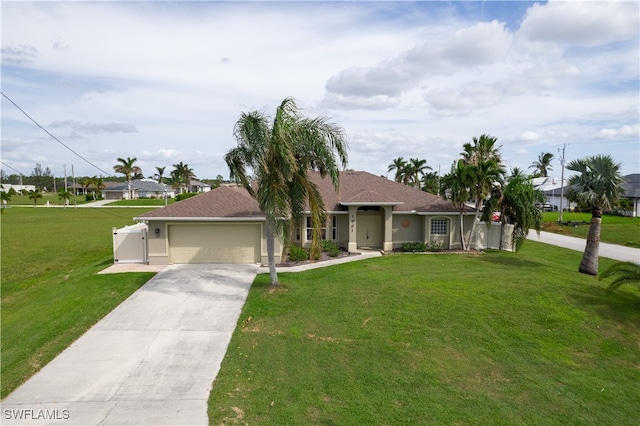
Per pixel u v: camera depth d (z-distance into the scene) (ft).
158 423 23.25
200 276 55.83
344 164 48.21
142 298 45.98
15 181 507.71
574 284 52.21
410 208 80.12
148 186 333.42
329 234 78.48
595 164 58.75
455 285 51.49
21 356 31.81
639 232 115.85
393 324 39.19
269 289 49.44
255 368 30.19
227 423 23.25
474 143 86.74
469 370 31.12
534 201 75.87
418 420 24.25
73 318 39.60
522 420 24.88
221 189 71.61
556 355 34.32
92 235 115.75
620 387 29.63
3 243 100.27
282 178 46.06
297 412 24.56
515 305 44.39
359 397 26.55
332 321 39.73
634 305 45.24
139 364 30.66
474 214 80.23
